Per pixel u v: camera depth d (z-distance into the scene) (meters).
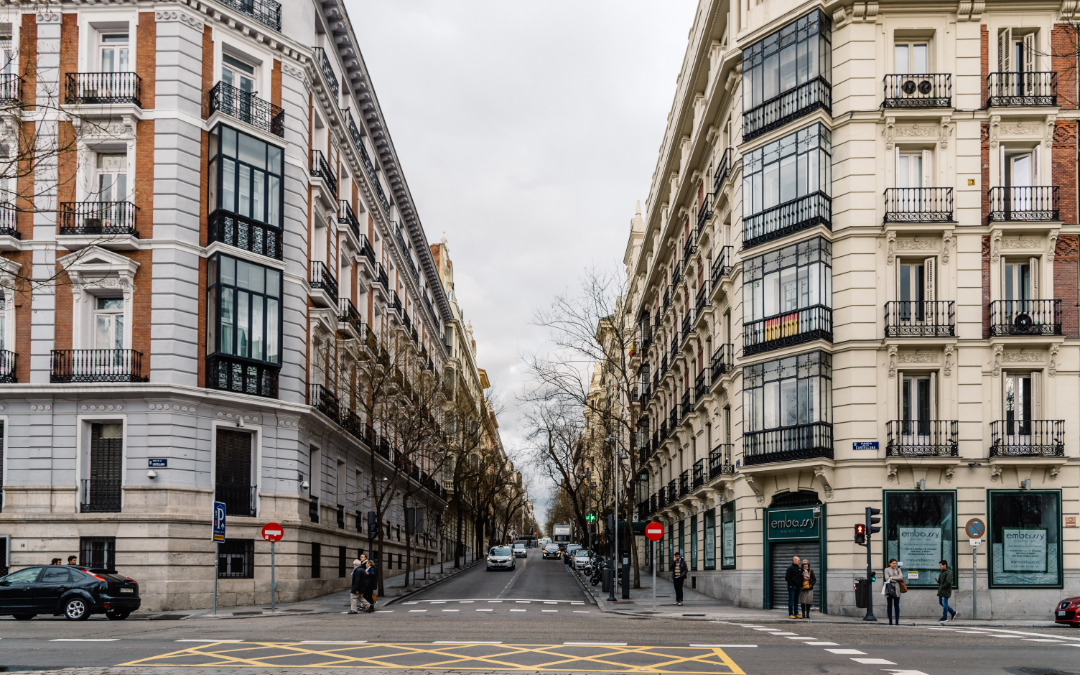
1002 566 27.94
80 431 29.86
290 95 34.91
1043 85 29.30
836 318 29.20
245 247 32.28
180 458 29.88
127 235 30.14
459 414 61.22
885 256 29.02
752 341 31.28
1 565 29.02
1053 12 29.42
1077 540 28.03
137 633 19.19
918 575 27.91
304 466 34.59
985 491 28.22
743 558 31.44
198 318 31.19
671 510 48.19
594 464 62.25
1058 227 28.55
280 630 20.31
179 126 31.30
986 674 13.62
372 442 36.94
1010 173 29.64
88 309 30.61
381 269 50.22
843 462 28.48
